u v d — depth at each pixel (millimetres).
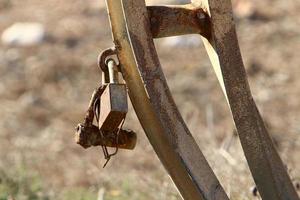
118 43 8750
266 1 32719
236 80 8891
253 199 11867
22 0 35344
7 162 17047
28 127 23891
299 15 31703
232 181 12203
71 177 17922
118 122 8602
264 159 9039
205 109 24188
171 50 29500
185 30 8844
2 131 23391
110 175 15445
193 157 8789
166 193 12992
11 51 30016
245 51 29203
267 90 25781
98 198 13984
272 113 24094
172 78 27125
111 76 8672
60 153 20297
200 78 26922
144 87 8758
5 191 14430
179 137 8766
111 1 8695
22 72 28219
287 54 28844
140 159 18281
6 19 33031
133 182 14586
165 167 8953
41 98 26203
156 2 30719
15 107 25391
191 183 8930
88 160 19281
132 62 8773
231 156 13289
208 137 17234
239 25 31234
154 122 8867
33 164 18109
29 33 31078
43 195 14695
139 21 8672
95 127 8766
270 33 30469
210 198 8781
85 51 29812
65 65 28328
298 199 9195
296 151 17828
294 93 25672
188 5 8906
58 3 34375
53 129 23484
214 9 8805
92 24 32281
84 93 26594
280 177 9117
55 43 30609
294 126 21953
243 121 8938
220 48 8836
